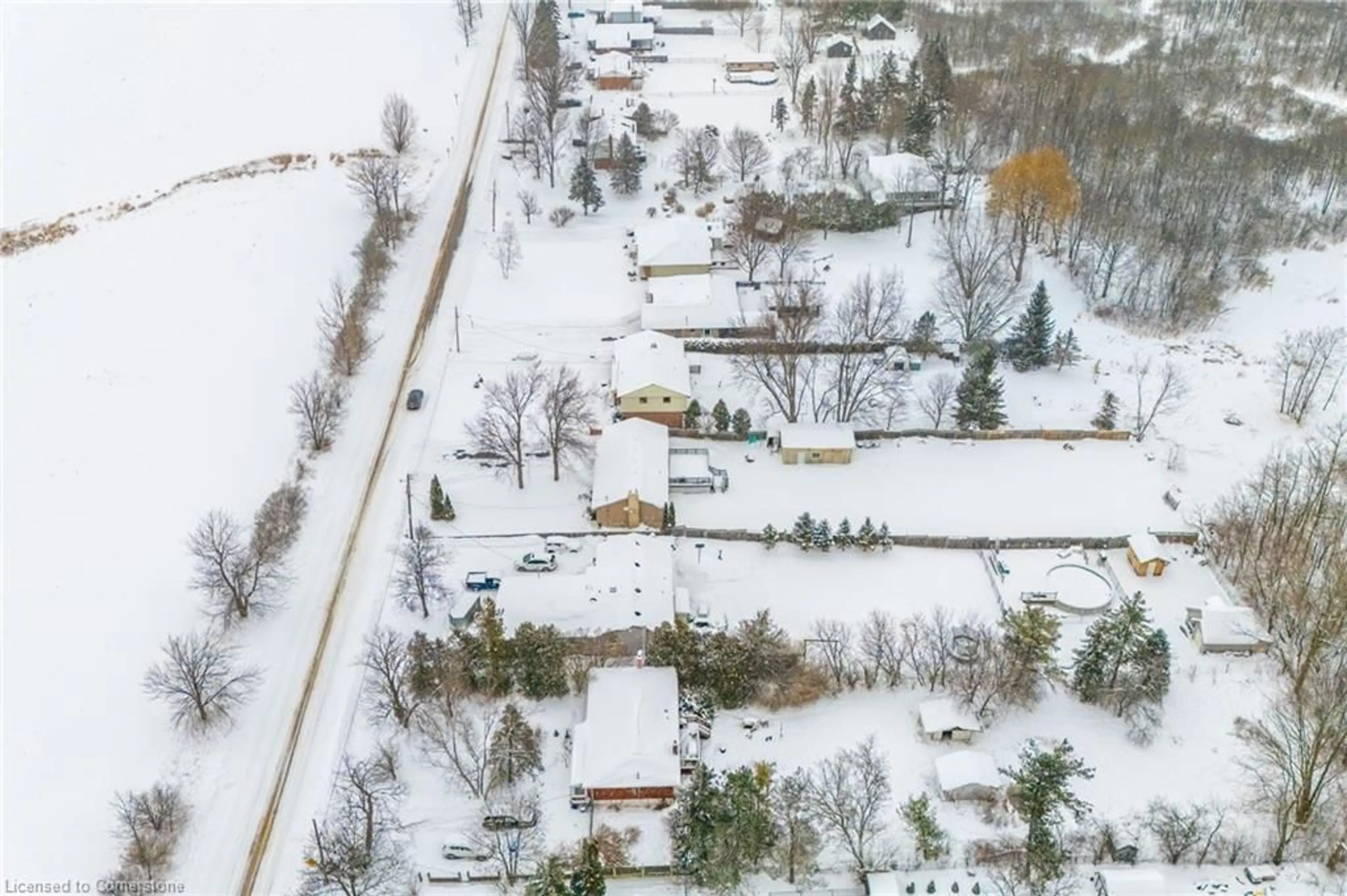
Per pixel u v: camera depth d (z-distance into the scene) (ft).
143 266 478.59
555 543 338.13
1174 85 602.85
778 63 646.74
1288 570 318.04
